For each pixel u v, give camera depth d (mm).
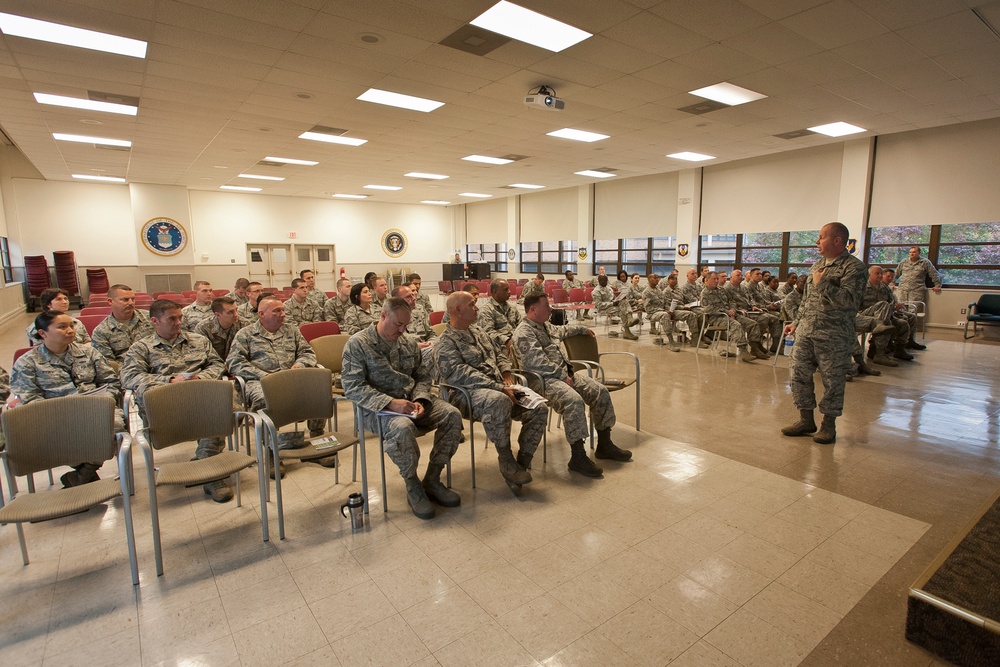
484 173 11875
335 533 2582
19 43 4457
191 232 14055
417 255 19281
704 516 2713
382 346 2945
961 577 1807
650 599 2066
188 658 1784
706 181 11750
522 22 4230
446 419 2861
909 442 3748
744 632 1885
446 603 2057
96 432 2398
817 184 9922
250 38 4426
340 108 6535
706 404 4777
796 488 3029
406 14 4039
